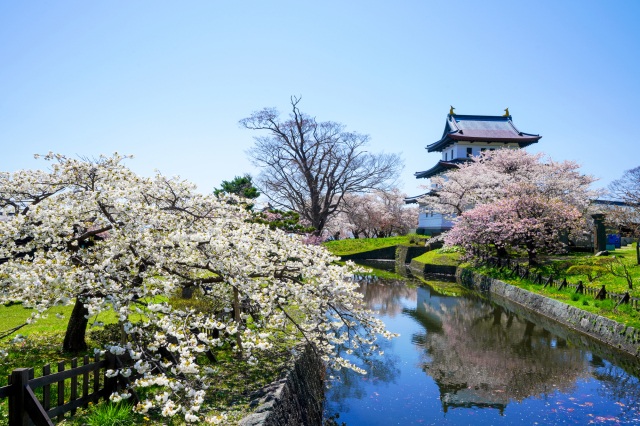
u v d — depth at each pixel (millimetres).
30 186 9023
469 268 35250
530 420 10641
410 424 10602
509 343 17125
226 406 7379
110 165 9453
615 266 24891
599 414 10859
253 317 10281
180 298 13031
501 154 43344
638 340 14586
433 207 49562
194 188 9586
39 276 6824
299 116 43656
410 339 17766
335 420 10898
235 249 8328
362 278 36312
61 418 6477
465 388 12711
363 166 44469
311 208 44344
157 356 7203
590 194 39000
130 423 6590
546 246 31703
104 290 7211
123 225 8086
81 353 9484
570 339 17594
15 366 8461
